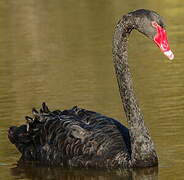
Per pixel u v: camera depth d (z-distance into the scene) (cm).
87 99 1622
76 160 1227
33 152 1289
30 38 2461
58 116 1288
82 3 3117
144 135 1202
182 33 2359
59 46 2284
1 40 2461
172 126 1391
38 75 1889
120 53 1254
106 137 1224
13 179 1188
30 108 1568
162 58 2009
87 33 2458
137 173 1185
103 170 1208
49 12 2952
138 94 1642
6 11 3030
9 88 1766
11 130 1341
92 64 1989
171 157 1234
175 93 1627
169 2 2978
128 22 1244
